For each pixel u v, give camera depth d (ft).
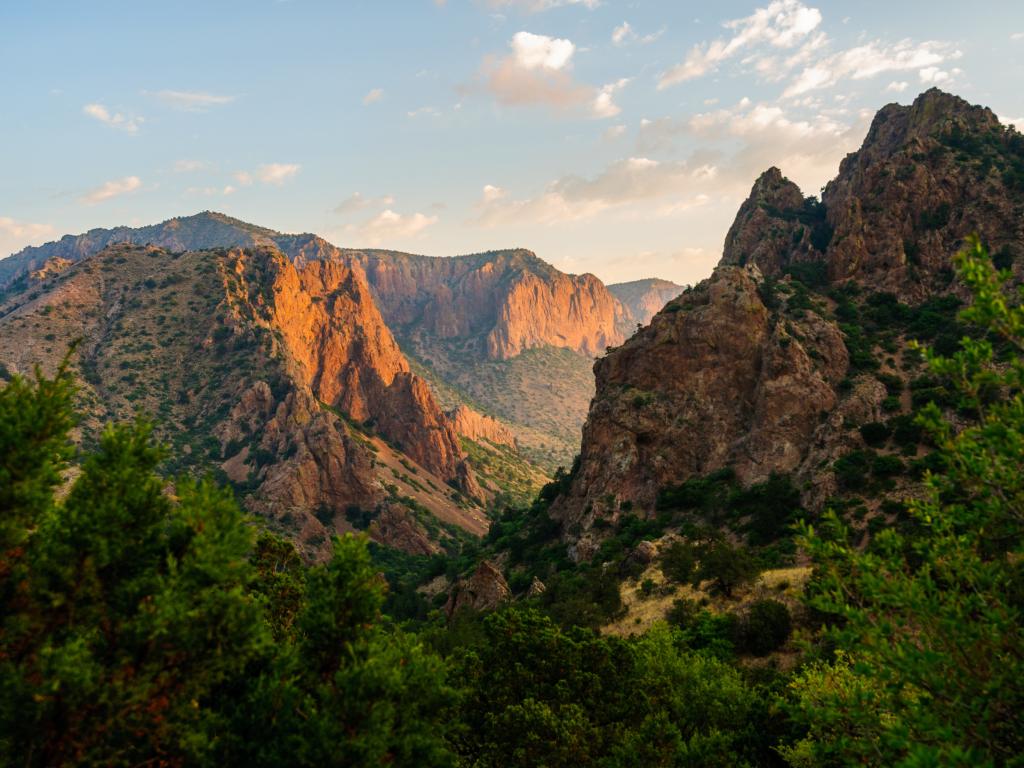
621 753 102.94
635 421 420.77
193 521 77.25
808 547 62.03
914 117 571.69
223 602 71.56
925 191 460.14
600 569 317.42
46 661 61.62
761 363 405.18
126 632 67.67
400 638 91.04
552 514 450.30
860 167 604.90
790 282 472.85
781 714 124.77
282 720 74.28
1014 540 57.16
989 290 52.80
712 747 110.01
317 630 82.07
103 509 71.67
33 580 68.59
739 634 210.59
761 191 644.69
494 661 129.80
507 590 351.46
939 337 382.22
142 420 82.69
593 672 127.75
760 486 346.74
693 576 258.78
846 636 56.85
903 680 53.47
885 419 343.87
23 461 70.69
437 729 87.35
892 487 296.71
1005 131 493.36
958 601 55.16
